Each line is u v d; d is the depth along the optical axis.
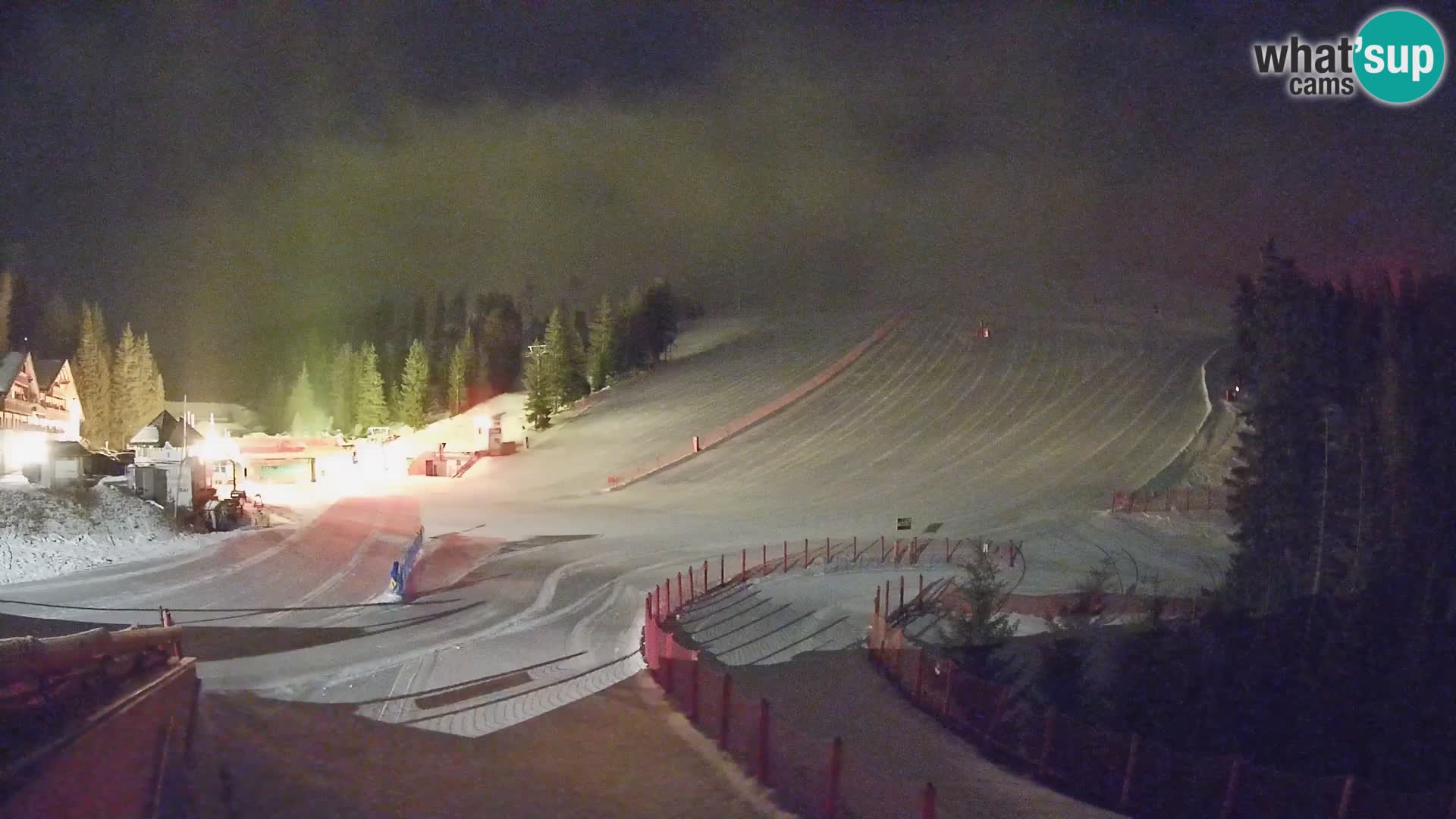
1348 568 35.50
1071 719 20.09
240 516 40.97
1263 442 41.66
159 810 8.02
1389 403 37.72
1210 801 17.02
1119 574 42.28
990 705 21.20
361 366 137.88
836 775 11.01
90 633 8.46
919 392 86.50
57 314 112.88
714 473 70.94
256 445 76.94
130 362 101.62
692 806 10.90
